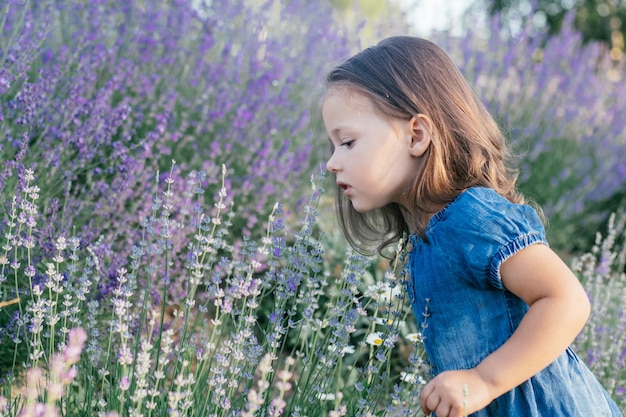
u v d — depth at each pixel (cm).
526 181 593
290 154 421
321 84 204
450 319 177
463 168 189
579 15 1300
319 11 555
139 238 303
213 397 183
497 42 652
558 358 177
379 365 211
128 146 369
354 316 208
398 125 185
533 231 166
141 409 191
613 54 1245
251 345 208
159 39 439
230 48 455
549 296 159
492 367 158
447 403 156
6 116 300
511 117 602
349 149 187
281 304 221
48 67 359
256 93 444
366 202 188
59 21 415
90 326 213
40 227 278
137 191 331
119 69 378
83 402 202
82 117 345
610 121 661
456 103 192
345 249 386
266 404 201
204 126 416
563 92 657
